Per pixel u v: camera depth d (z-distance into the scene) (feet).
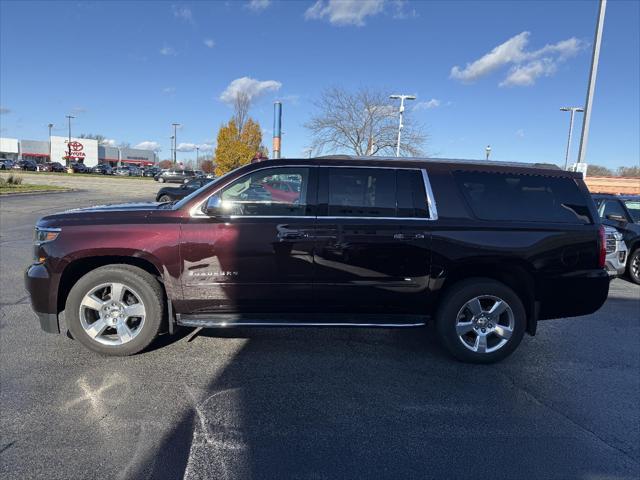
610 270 25.58
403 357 14.66
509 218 13.98
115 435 9.95
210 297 13.47
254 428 10.39
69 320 13.51
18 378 12.42
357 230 13.46
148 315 13.58
